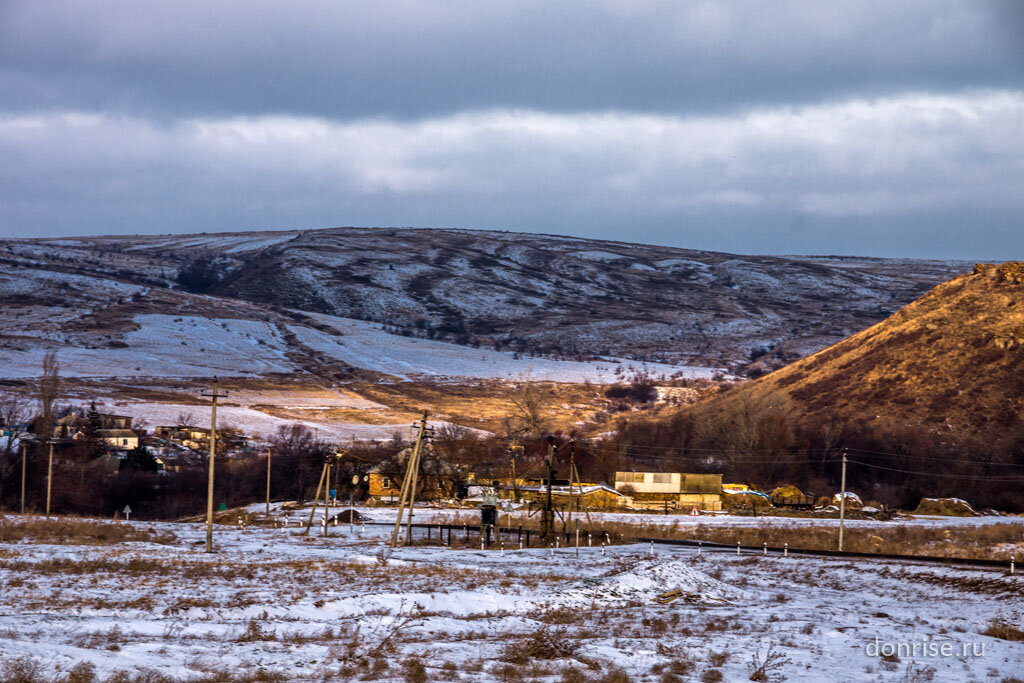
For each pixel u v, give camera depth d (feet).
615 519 309.01
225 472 420.36
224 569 144.56
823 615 112.37
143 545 197.16
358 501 381.19
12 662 58.13
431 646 77.92
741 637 90.22
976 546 218.59
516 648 76.18
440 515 314.14
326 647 74.74
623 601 118.73
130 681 57.72
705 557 188.96
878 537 232.94
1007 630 101.76
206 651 70.49
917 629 101.60
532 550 209.87
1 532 199.31
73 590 110.93
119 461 421.18
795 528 274.98
